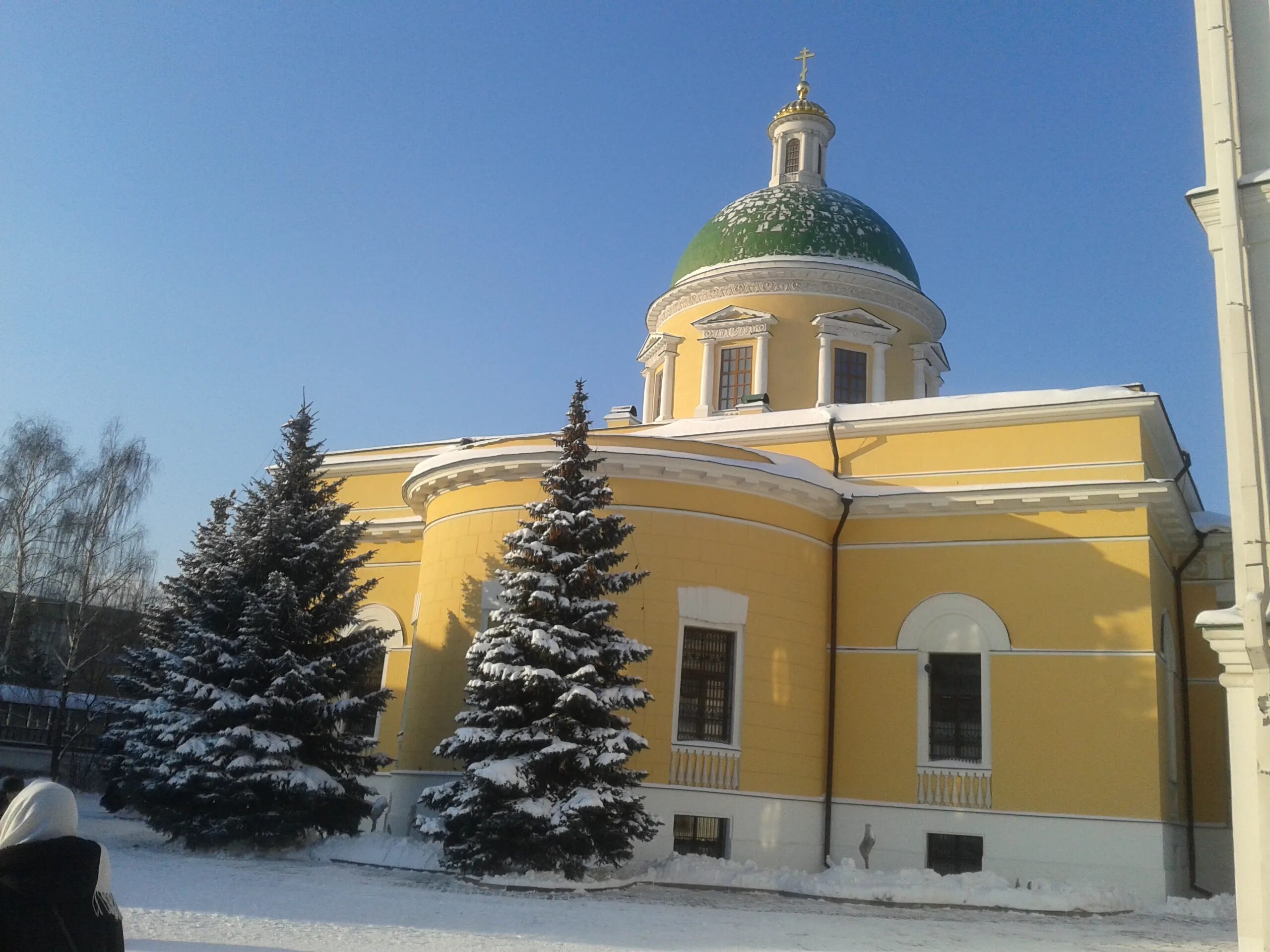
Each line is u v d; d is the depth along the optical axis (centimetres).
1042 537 2138
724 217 3331
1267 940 991
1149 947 1354
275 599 2009
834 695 2192
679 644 1989
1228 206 1102
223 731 1919
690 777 1934
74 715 3906
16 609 3609
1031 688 2072
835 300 3131
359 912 1252
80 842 424
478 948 1062
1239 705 1048
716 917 1404
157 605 3122
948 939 1343
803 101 3544
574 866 1592
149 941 988
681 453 2116
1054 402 2252
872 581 2233
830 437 2431
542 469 2095
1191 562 2362
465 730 1653
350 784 2027
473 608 2091
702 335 3159
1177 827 2067
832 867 2089
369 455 2981
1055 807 1998
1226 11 1172
